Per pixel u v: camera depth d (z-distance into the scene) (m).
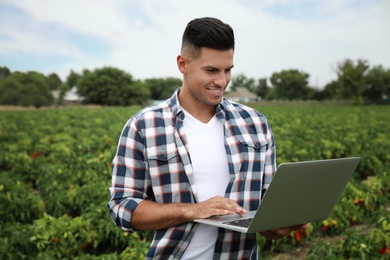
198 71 2.16
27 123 29.55
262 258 6.32
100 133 19.41
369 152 11.84
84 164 9.77
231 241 2.29
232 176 2.26
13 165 11.30
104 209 6.49
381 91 84.88
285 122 26.09
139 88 103.00
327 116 35.28
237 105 2.46
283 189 1.92
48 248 5.73
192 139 2.29
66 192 8.12
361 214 7.69
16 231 5.80
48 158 12.20
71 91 122.12
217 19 2.18
